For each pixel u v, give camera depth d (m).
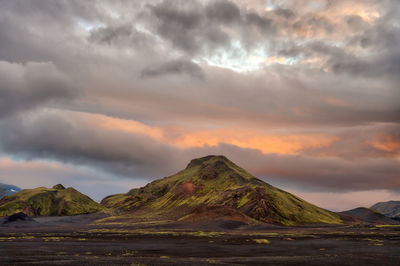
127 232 195.38
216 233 182.12
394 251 90.81
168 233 181.12
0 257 76.50
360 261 71.69
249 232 195.75
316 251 93.06
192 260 73.12
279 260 73.81
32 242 121.19
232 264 67.00
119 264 65.00
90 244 113.50
